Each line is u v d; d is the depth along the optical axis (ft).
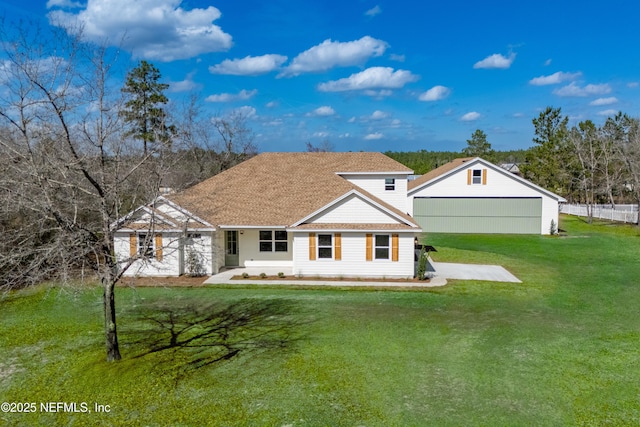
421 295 53.78
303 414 26.45
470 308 48.14
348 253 63.21
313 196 73.67
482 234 105.40
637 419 25.80
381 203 70.64
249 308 48.49
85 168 30.30
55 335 39.96
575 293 54.34
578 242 93.20
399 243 62.54
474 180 107.04
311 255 63.52
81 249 30.12
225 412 26.78
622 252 82.12
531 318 44.65
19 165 29.71
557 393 28.91
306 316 45.44
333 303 50.31
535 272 66.39
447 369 32.55
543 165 164.45
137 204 37.11
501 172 105.70
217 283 59.67
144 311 47.57
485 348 36.60
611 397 28.37
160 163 33.91
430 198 109.09
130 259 33.30
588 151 153.99
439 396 28.53
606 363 33.55
